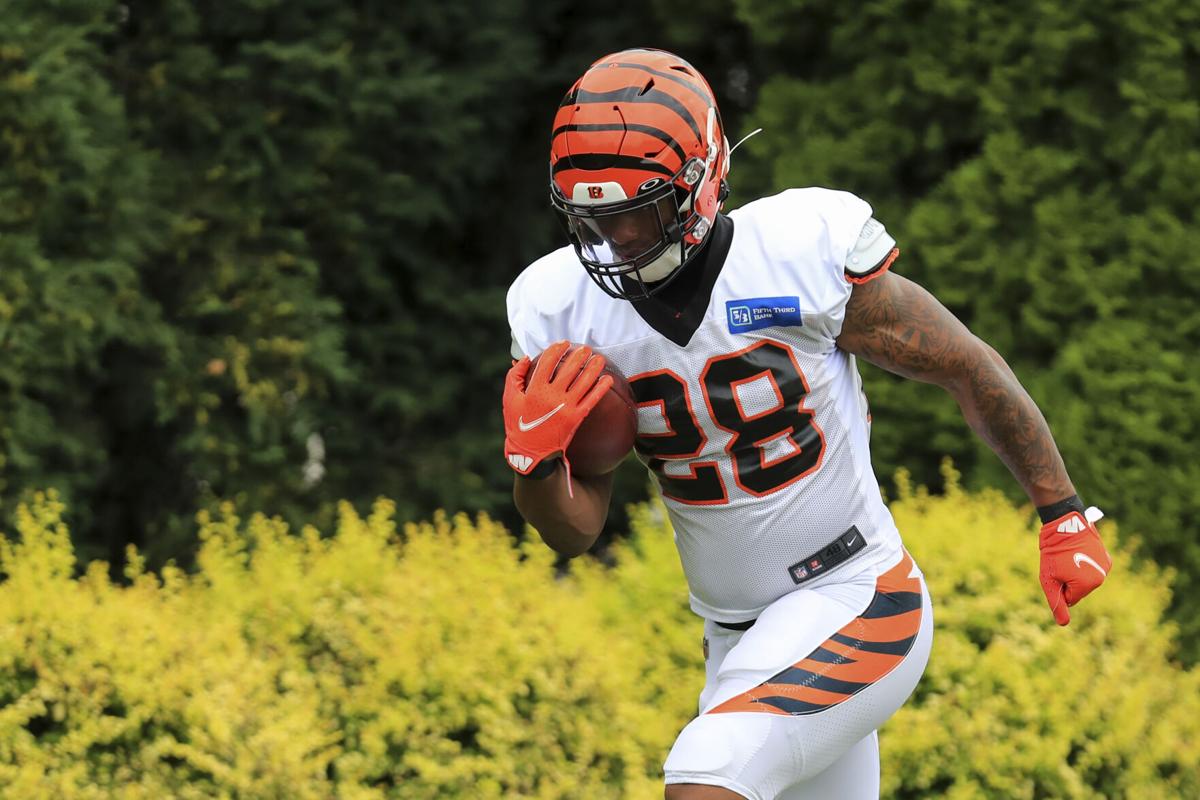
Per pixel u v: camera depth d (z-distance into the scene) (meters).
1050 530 10.42
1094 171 21.20
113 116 21.00
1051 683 15.15
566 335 9.75
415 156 24.64
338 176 23.83
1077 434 20.42
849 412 9.90
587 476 9.76
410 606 15.08
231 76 22.44
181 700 14.12
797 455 9.69
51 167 20.17
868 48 22.44
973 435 21.47
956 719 14.79
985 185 21.27
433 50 24.59
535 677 14.71
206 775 14.05
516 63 24.92
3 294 19.61
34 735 14.20
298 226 24.05
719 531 9.97
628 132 8.77
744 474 9.71
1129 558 17.72
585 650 14.99
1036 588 16.17
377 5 23.84
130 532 24.08
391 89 23.31
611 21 26.42
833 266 9.38
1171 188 20.41
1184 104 20.09
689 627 16.39
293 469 23.59
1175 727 16.06
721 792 9.15
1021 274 21.14
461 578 15.78
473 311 25.59
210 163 22.84
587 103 8.92
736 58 26.80
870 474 10.13
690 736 9.38
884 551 10.07
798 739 9.39
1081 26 20.28
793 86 23.25
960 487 21.98
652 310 9.41
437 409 25.27
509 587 16.00
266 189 23.22
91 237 20.81
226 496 22.84
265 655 14.90
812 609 9.73
